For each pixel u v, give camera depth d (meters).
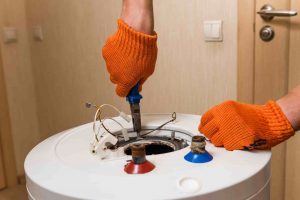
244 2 1.22
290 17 1.16
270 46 1.21
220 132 0.69
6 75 2.05
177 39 1.46
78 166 0.64
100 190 0.55
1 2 1.98
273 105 0.71
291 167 1.27
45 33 1.98
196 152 0.64
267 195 0.66
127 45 0.76
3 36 2.01
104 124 0.88
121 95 0.82
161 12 1.47
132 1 0.77
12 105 2.09
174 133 0.84
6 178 2.09
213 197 0.55
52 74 2.03
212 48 1.37
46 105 2.14
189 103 1.49
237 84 1.31
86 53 1.80
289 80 1.21
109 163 0.65
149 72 0.80
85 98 1.88
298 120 0.69
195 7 1.38
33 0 1.99
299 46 1.17
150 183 0.57
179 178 0.58
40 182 0.60
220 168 0.61
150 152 0.83
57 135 0.83
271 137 0.68
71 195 0.55
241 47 1.27
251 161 0.63
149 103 1.62
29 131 2.21
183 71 1.48
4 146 2.06
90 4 1.71
